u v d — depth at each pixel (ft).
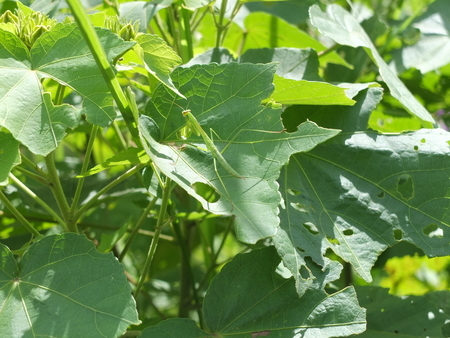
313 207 2.17
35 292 1.82
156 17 2.90
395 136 2.29
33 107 1.78
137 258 4.07
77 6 1.63
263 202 1.77
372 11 3.83
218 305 2.05
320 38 3.91
